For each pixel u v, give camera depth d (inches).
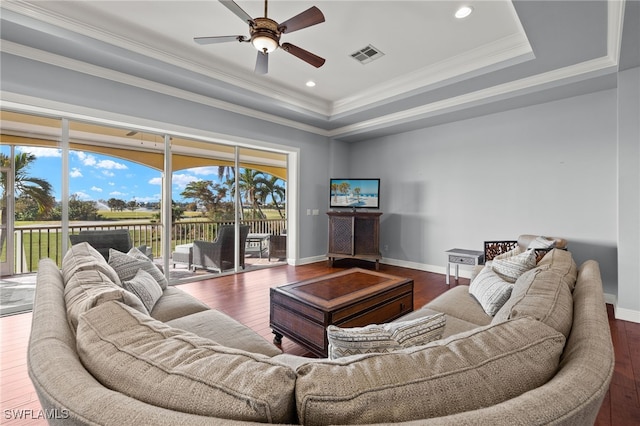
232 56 135.9
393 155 221.0
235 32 117.1
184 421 20.2
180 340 30.1
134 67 128.2
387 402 22.8
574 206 145.3
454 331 67.8
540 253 96.3
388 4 99.1
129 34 117.6
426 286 164.6
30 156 124.9
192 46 127.8
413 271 201.8
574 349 30.8
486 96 151.9
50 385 23.9
